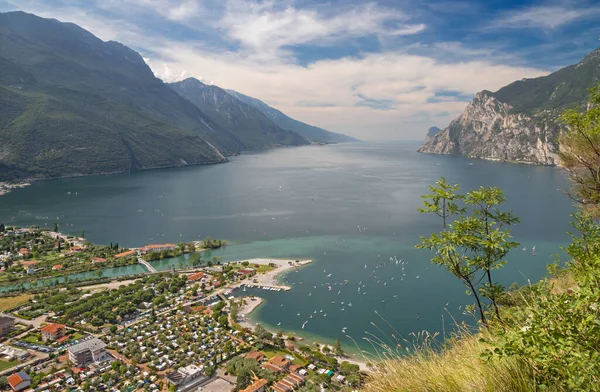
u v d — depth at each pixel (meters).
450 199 9.55
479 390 6.09
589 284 5.82
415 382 7.06
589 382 4.86
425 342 8.82
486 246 8.70
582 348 5.09
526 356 5.54
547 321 5.55
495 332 6.62
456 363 7.13
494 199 8.99
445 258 9.21
